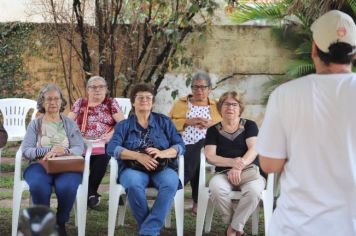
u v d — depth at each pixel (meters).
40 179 4.46
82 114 5.80
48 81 8.83
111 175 4.54
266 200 4.53
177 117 5.78
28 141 4.76
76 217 5.05
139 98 4.66
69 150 4.73
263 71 8.77
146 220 4.32
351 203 2.21
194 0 7.64
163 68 8.38
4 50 8.84
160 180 4.43
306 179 2.25
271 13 8.38
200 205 4.66
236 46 8.72
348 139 2.22
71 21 8.34
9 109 7.30
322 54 2.31
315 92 2.27
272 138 2.35
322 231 2.21
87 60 8.38
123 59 8.39
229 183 4.54
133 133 4.67
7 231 4.87
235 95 4.79
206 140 4.79
